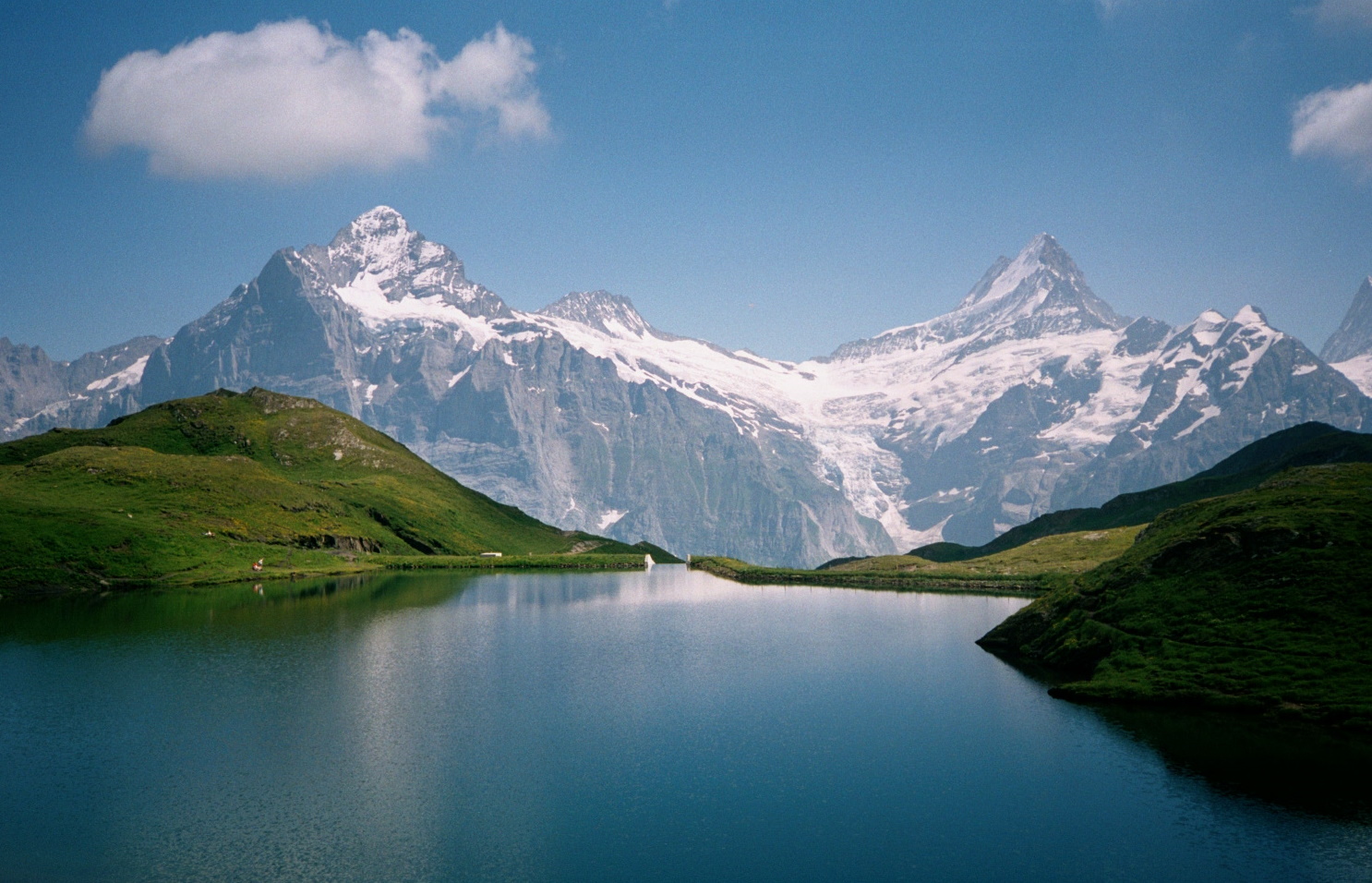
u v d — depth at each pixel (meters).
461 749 90.44
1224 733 86.50
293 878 63.94
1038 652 129.75
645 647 146.50
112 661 125.94
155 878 63.88
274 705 105.12
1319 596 102.00
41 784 80.25
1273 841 68.12
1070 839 69.50
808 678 122.00
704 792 79.75
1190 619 109.12
